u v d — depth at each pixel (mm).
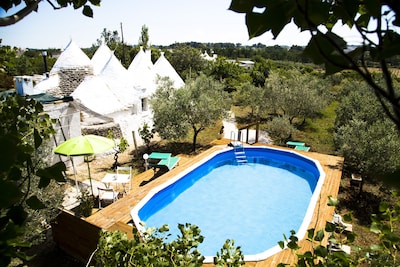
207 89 17734
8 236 1093
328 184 11688
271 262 7273
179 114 16031
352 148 11344
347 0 850
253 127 22359
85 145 9570
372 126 11562
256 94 24609
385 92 747
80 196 10656
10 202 1021
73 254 8070
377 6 745
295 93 20922
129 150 17219
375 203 10992
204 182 14211
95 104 17922
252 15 862
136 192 11062
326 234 8117
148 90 22094
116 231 2918
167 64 26234
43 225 7348
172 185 12336
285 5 846
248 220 11258
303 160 15125
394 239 1827
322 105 21500
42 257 8086
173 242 2711
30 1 1779
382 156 10266
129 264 2646
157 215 11281
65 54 21625
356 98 16109
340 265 1843
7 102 2344
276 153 16359
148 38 51969
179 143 18672
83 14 2121
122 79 20656
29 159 1381
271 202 12539
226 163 16531
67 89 21297
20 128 2213
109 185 12164
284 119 17969
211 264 7301
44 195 6668
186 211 11711
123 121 18953
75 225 7719
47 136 2658
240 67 43562
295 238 2031
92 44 62938
